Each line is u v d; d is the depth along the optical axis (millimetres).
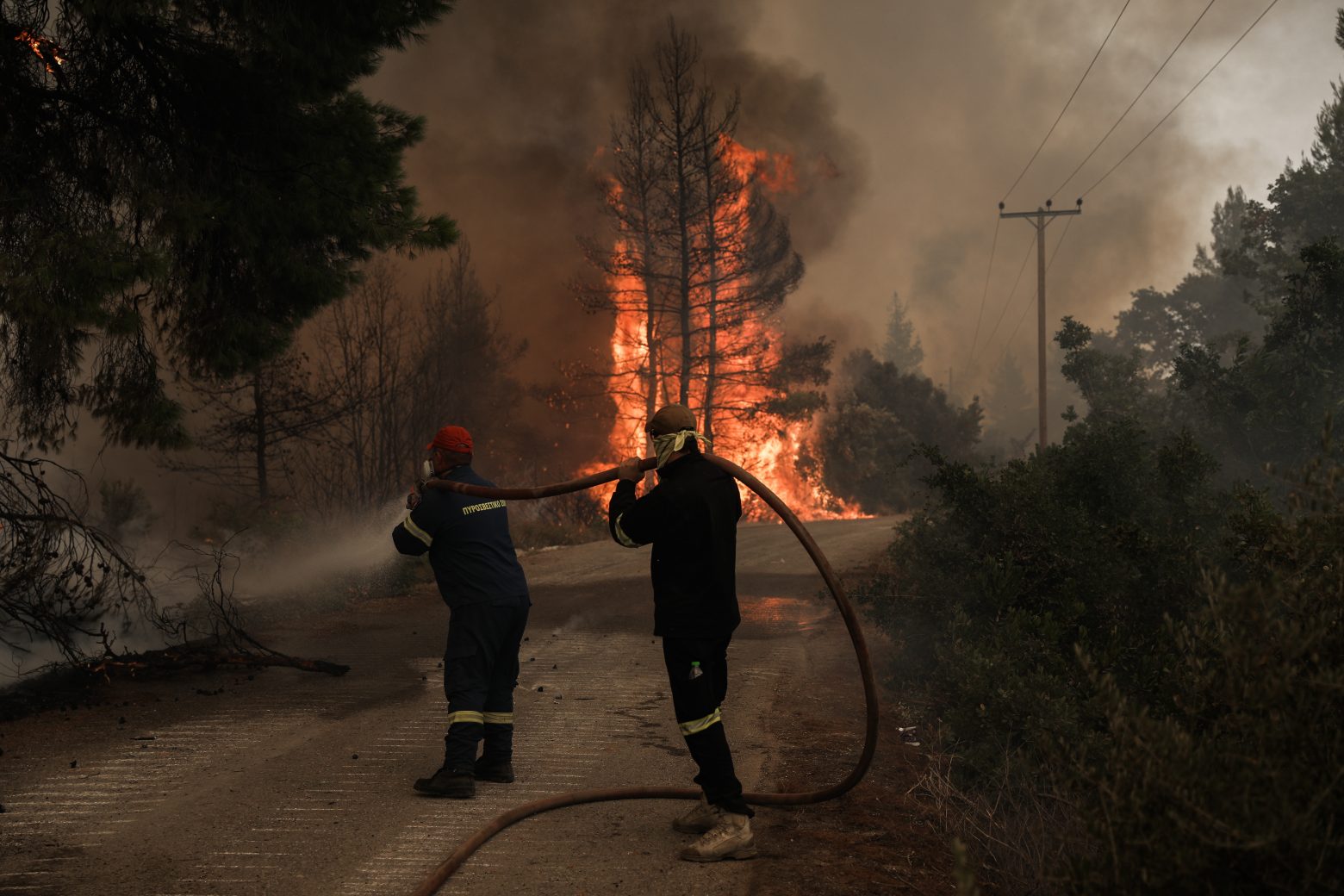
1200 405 12961
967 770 4730
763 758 5223
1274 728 2721
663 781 4824
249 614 9727
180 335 8766
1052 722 4578
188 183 8156
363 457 20219
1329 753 2648
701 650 3914
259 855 3857
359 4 8320
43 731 5695
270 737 5625
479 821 4254
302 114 8844
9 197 7215
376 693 6801
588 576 13641
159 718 6059
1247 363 11414
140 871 3688
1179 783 2621
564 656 8242
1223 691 3029
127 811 4375
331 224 8570
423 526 4723
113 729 5781
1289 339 11203
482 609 4691
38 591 6875
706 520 3961
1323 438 3650
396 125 9305
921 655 6598
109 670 7012
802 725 5961
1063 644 5812
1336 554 3439
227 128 8453
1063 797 3855
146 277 7121
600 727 5906
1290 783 2557
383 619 10172
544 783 4809
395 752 5336
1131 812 2652
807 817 4328
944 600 6477
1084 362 15719
